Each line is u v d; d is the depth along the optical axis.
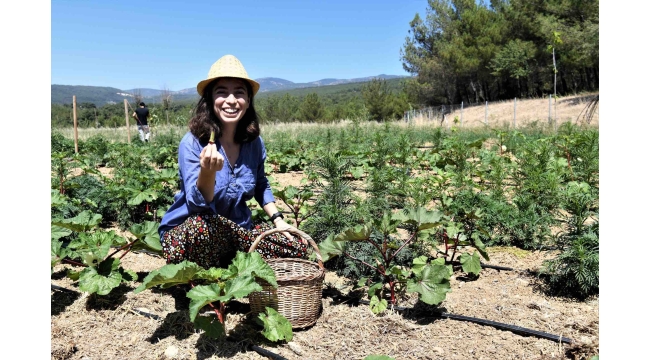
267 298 3.05
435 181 6.42
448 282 3.18
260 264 2.94
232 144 3.59
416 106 51.03
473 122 31.47
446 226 4.20
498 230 5.05
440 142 12.87
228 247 3.54
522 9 37.41
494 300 3.59
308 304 3.12
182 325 3.14
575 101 29.91
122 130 23.14
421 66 48.00
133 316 3.31
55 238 3.85
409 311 3.38
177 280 2.88
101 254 3.39
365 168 8.30
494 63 39.53
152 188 5.78
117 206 5.60
